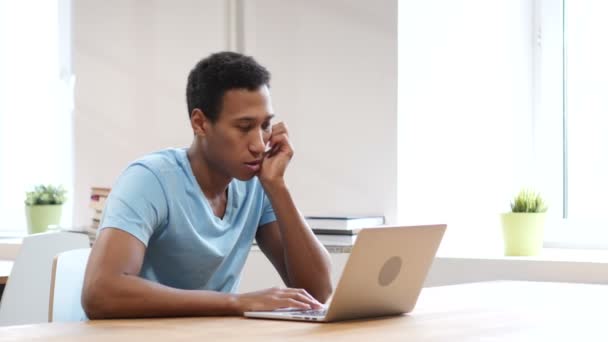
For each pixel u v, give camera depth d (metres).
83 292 2.16
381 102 3.74
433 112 3.84
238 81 2.34
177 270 2.47
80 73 4.40
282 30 3.95
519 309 2.19
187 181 2.45
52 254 3.22
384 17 3.73
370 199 3.77
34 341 1.72
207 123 2.39
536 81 3.94
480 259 3.45
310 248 2.59
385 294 2.03
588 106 3.85
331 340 1.70
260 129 2.38
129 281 2.14
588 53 3.85
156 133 4.23
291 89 3.93
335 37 3.84
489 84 3.96
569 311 2.14
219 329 1.87
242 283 3.81
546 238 3.88
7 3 4.96
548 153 3.91
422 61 3.80
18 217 4.97
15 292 3.11
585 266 3.30
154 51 4.24
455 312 2.14
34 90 4.92
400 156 3.71
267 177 2.55
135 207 2.28
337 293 1.93
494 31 3.97
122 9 4.31
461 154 3.90
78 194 4.40
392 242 1.98
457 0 3.90
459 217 3.89
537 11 3.94
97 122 4.36
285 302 2.13
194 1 4.15
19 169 4.96
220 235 2.51
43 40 4.90
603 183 3.82
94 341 1.71
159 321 2.02
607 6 3.81
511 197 3.94
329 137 3.85
